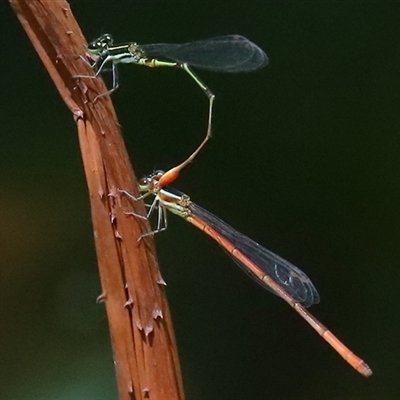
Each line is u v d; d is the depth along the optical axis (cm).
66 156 26
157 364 23
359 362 25
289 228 26
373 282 26
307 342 26
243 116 26
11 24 26
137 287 23
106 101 23
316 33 26
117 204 23
